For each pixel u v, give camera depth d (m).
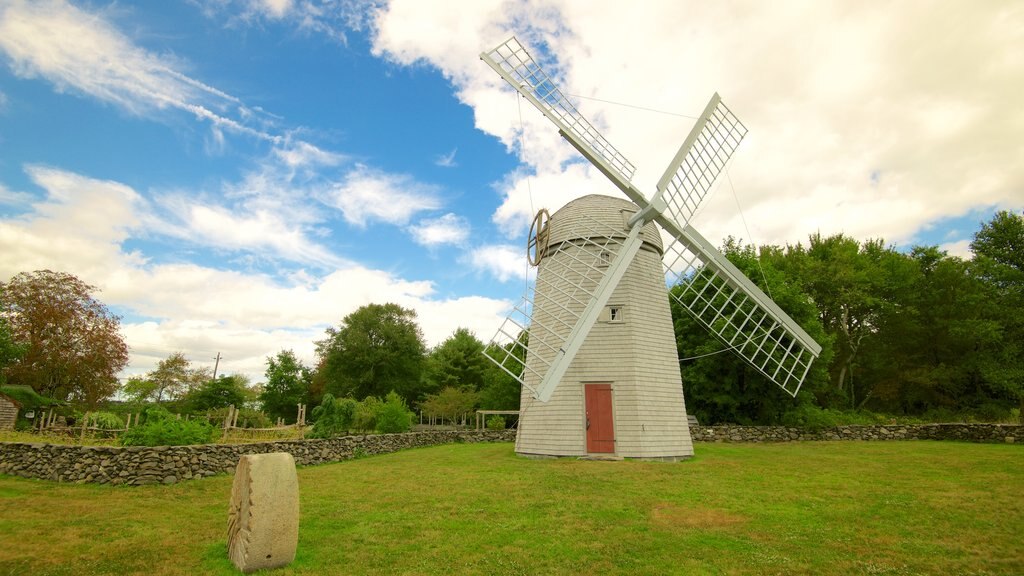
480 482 13.26
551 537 8.49
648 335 19.19
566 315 19.59
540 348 20.38
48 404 31.00
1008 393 35.41
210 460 13.99
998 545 8.10
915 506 10.57
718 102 21.55
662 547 7.99
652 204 18.39
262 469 7.13
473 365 56.16
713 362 30.06
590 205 20.91
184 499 11.16
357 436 19.75
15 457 13.69
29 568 6.86
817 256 45.38
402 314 62.59
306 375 64.38
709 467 15.88
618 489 12.28
